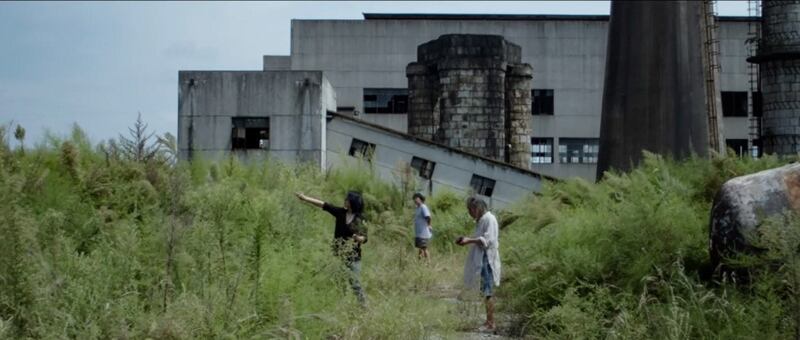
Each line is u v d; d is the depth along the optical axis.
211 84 28.66
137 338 6.25
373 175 25.17
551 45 54.69
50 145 14.46
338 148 29.98
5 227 6.63
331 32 54.75
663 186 13.98
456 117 36.62
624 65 26.38
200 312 6.49
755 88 54.00
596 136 54.31
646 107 25.77
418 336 7.95
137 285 7.45
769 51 40.94
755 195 8.13
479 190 30.06
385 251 15.18
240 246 8.76
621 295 8.67
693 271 8.86
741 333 6.84
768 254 6.97
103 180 11.79
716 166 15.40
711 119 27.94
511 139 39.41
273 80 28.66
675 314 7.03
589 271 9.46
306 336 7.30
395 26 54.75
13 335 6.03
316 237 10.82
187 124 28.53
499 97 36.91
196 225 8.34
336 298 8.62
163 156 13.53
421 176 30.03
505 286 10.65
